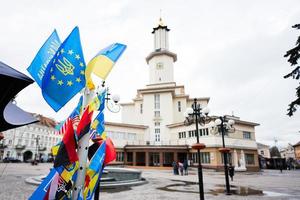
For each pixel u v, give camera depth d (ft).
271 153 325.83
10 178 46.60
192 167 102.06
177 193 32.73
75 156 9.73
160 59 140.67
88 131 11.07
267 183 50.03
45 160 184.55
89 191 10.55
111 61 12.99
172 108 123.85
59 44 11.25
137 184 42.37
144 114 126.21
